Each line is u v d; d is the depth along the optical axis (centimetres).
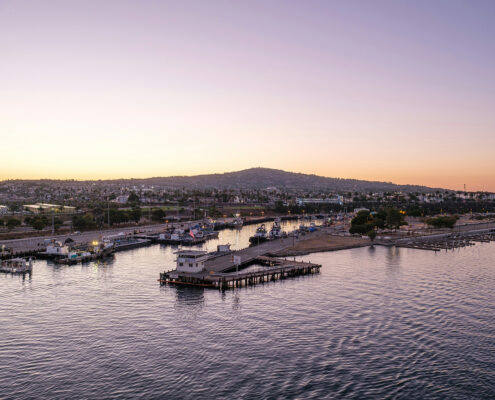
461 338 7000
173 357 6266
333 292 9875
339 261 14300
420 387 5453
